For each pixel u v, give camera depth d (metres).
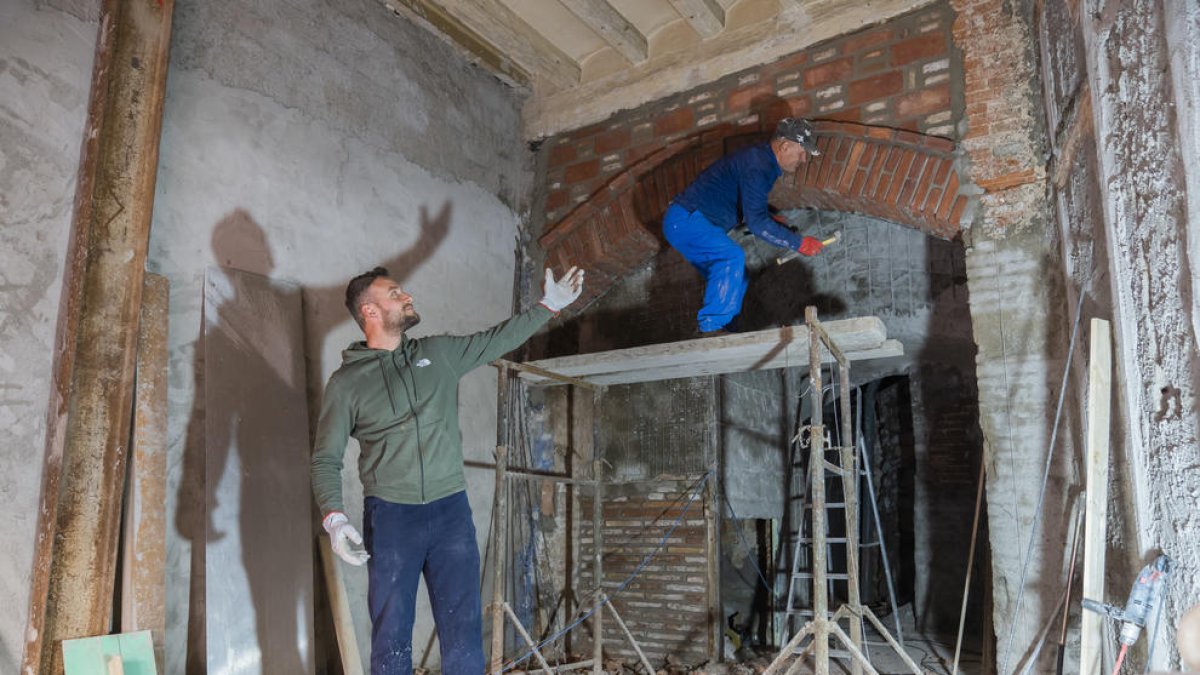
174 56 3.65
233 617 3.30
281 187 4.03
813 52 4.84
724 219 4.33
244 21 3.97
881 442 9.22
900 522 8.91
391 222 4.61
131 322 3.23
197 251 3.62
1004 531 3.80
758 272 6.54
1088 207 3.15
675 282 5.77
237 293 3.71
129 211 3.30
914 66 4.49
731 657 5.34
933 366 7.59
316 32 4.33
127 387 3.18
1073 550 3.29
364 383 2.68
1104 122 2.70
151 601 3.15
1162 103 2.24
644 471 5.49
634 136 5.38
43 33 3.19
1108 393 2.77
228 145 3.82
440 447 2.68
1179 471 2.17
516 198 5.66
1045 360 3.83
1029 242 3.98
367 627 4.03
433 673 4.31
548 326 5.70
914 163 4.34
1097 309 3.04
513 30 5.16
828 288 6.95
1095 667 2.59
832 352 3.95
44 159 3.13
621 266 5.51
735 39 5.09
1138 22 2.40
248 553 3.43
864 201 4.53
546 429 5.49
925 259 6.65
